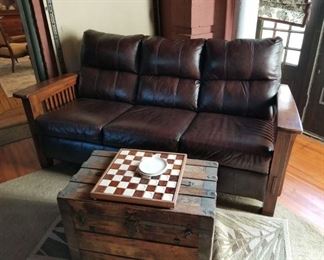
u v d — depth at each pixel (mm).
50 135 2137
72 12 2555
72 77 2438
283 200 1922
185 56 2221
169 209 1204
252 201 1912
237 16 2629
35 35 2459
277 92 2035
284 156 1593
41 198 1998
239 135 1774
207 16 2701
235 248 1546
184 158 1522
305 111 2695
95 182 1378
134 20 2910
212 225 1181
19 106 3518
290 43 2678
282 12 2551
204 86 2219
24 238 1682
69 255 1557
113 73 2441
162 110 2215
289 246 1571
